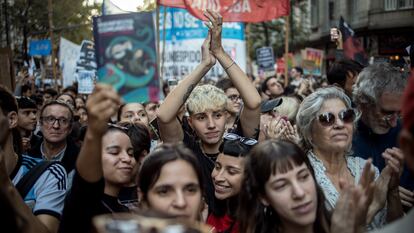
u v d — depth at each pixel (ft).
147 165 8.25
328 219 8.58
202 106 13.21
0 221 5.54
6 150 11.64
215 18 13.91
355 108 12.39
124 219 5.31
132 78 7.22
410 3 96.27
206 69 13.66
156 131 16.61
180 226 5.25
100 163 8.34
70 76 53.16
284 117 15.12
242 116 14.11
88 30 95.14
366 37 103.24
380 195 10.04
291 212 8.20
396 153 10.19
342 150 10.90
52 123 16.58
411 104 5.04
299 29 132.87
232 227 10.62
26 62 68.39
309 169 8.47
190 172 8.17
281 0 26.23
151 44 7.26
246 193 8.66
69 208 8.83
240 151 10.71
